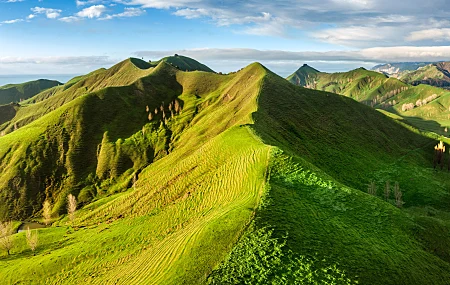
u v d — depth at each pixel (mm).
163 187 96125
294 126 134125
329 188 59312
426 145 176500
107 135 180375
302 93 177125
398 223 55594
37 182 150500
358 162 129000
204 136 150625
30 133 171375
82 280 62062
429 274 43812
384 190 112500
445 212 99312
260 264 35125
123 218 94688
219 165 84250
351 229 47906
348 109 177375
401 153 156875
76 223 109312
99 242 78188
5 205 140125
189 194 80250
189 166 96188
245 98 168000
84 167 162375
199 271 36312
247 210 46375
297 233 41250
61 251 81375
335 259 38312
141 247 66562
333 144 135750
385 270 40000
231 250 37906
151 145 177125
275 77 192625
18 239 97875
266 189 53656
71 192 148000
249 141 85625
